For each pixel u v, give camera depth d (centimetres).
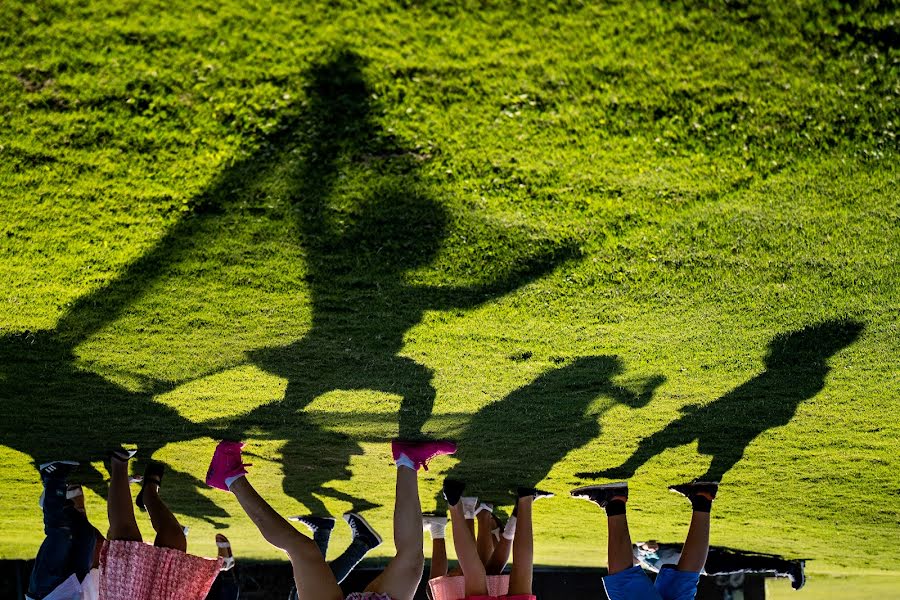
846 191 240
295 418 346
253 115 223
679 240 257
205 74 216
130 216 241
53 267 254
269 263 258
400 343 297
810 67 220
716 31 216
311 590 309
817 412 342
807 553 504
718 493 407
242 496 329
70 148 227
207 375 309
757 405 339
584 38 216
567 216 249
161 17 210
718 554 515
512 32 215
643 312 280
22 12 208
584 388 329
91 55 213
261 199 241
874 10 214
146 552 312
